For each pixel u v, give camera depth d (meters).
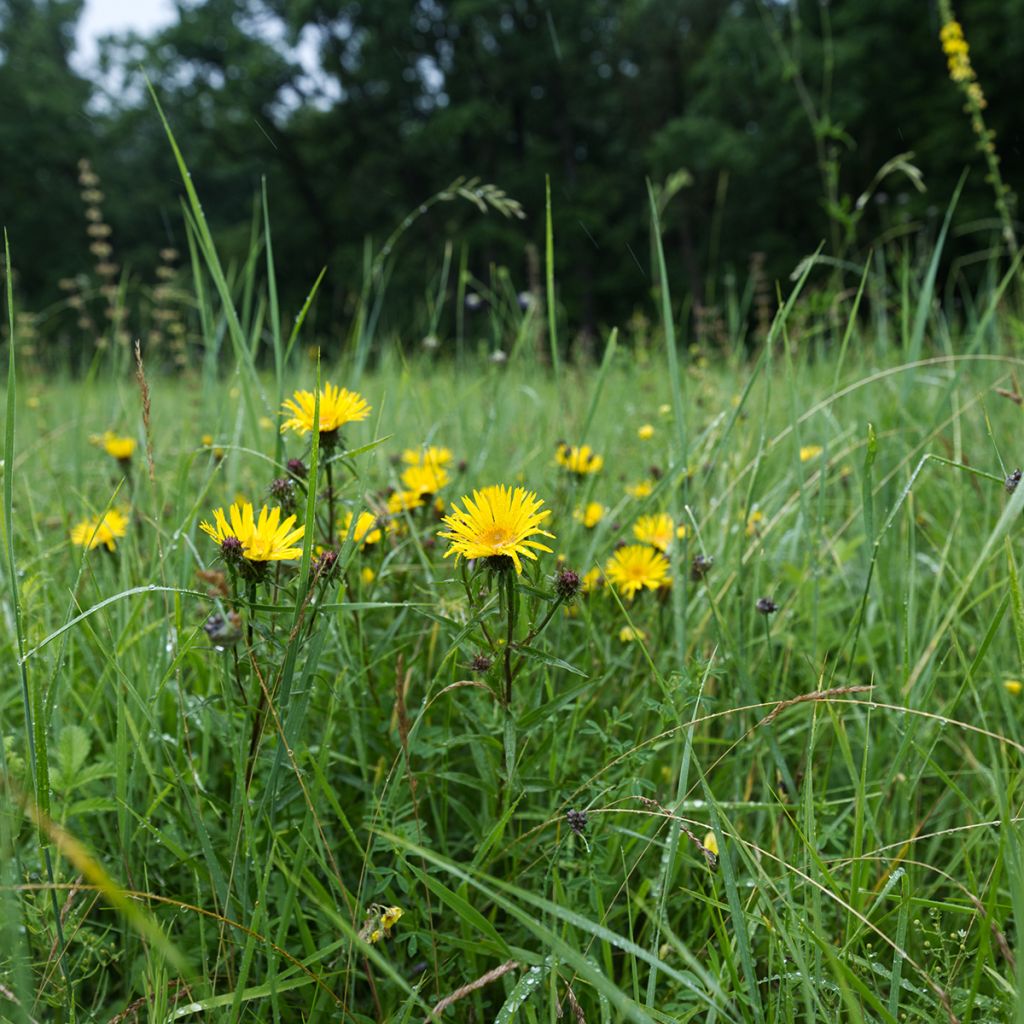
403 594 0.43
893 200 4.11
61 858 0.33
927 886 0.37
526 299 0.84
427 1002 0.32
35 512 0.58
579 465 0.49
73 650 0.43
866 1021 0.28
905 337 0.63
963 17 4.55
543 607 0.41
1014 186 4.16
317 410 0.29
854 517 0.51
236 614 0.29
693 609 0.45
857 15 4.67
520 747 0.36
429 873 0.35
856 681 0.41
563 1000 0.31
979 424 0.64
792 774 0.42
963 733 0.43
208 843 0.31
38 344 1.30
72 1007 0.29
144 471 0.53
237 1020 0.28
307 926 0.34
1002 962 0.33
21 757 0.36
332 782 0.39
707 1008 0.29
